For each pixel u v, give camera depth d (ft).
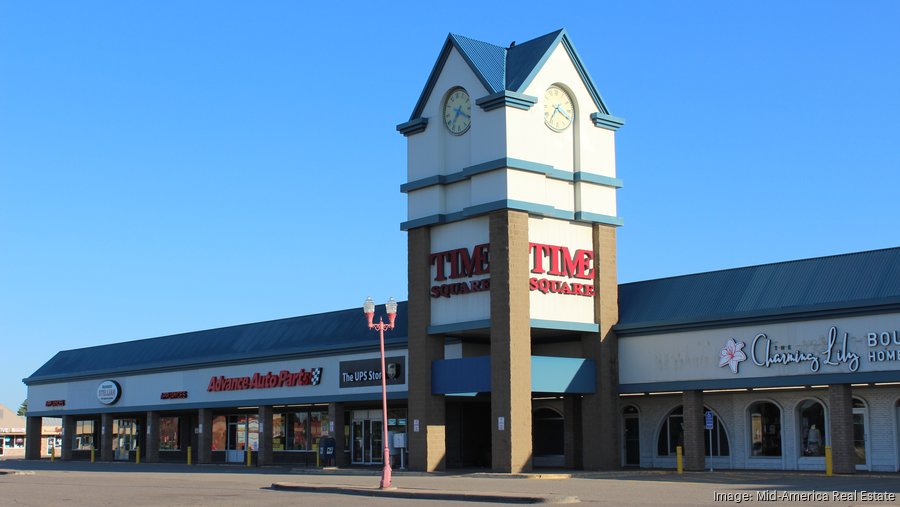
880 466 147.02
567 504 99.60
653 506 93.25
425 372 171.63
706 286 164.96
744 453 162.40
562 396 185.88
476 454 198.08
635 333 168.86
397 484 136.26
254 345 230.07
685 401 161.07
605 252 173.78
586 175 171.83
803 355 146.30
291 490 132.05
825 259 152.25
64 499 118.83
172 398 246.27
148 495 123.54
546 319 164.96
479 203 166.09
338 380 203.51
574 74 174.19
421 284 173.88
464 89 172.04
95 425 289.12
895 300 136.98
